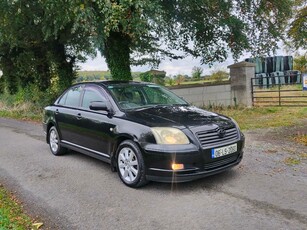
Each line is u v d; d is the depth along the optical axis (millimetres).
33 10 10930
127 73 12305
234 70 13023
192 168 4227
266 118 10594
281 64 26906
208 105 13094
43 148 7727
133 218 3730
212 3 11039
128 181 4719
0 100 20312
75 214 3898
